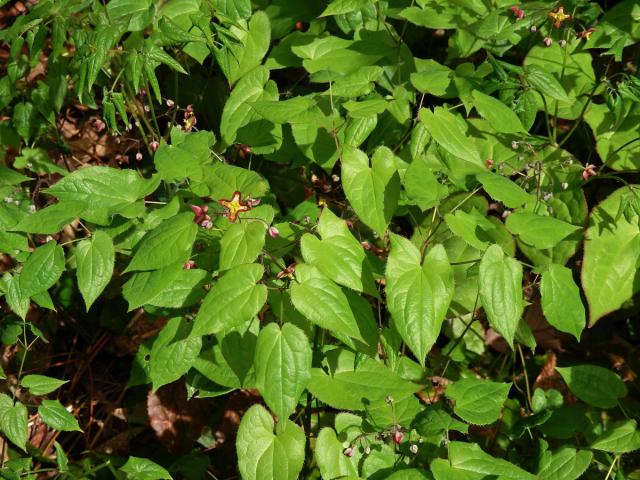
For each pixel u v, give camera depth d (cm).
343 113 80
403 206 79
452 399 72
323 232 65
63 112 98
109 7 76
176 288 67
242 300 61
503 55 90
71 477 76
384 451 69
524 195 67
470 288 80
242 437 64
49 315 93
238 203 64
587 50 89
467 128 81
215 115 94
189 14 76
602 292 79
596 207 79
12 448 87
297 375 60
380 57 81
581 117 83
